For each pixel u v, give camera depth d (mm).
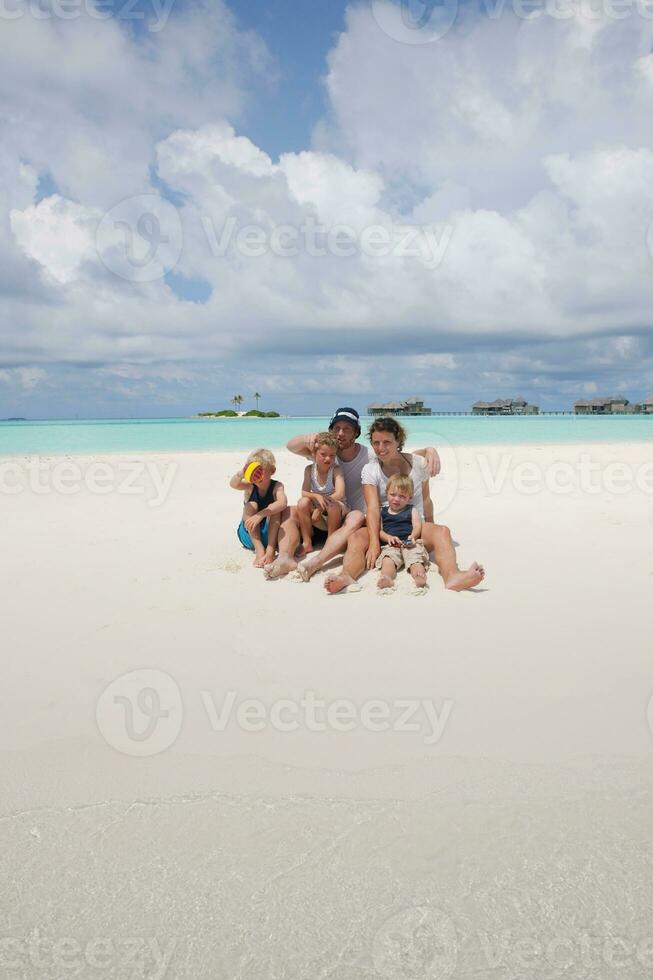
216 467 11281
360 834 1699
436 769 1968
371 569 4180
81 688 2527
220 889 1525
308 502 4512
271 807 1816
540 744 2080
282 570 4016
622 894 1479
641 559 4316
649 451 14297
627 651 2783
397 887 1519
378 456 4316
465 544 4812
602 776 1911
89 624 3215
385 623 3188
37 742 2148
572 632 3012
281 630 3117
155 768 2006
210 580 3986
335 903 1479
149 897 1504
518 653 2783
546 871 1553
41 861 1621
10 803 1844
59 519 6219
